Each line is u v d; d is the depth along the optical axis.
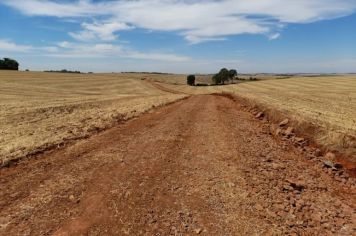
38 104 27.72
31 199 6.84
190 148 11.51
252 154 11.09
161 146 11.72
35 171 8.62
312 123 15.05
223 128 15.80
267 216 6.44
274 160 10.73
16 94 42.62
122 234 5.61
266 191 7.72
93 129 14.89
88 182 7.85
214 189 7.63
